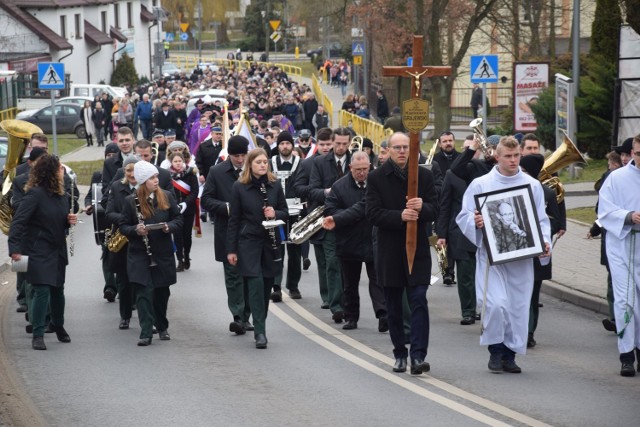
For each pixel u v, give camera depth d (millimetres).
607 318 13898
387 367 11102
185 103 50125
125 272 13312
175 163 17469
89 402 9727
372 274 13203
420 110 10266
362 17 51844
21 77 65812
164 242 12461
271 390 10117
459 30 55750
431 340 12672
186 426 8859
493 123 49438
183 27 119312
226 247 12422
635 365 11242
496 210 10734
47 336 13148
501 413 9109
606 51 32750
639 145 10859
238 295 13281
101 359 11672
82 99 55500
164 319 12789
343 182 13367
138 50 90438
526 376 10656
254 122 29672
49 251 12172
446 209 13852
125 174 12961
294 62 117062
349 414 9156
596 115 32531
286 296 15992
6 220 13617
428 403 9508
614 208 10875
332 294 13961
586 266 17797
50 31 69625
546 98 34344
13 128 13523
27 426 8914
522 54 50375
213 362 11469
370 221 10484
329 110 58438
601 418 8953
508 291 10781
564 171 31422
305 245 18453
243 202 12188
